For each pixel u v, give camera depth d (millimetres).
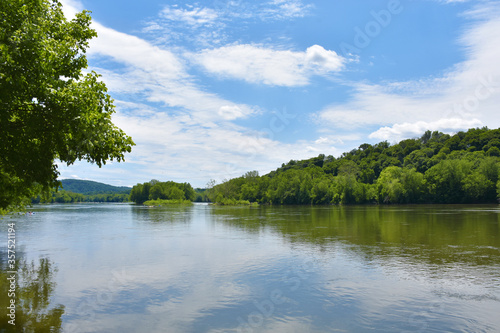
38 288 18234
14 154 12055
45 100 11797
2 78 10711
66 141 12414
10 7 11070
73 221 61750
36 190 16859
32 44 10945
